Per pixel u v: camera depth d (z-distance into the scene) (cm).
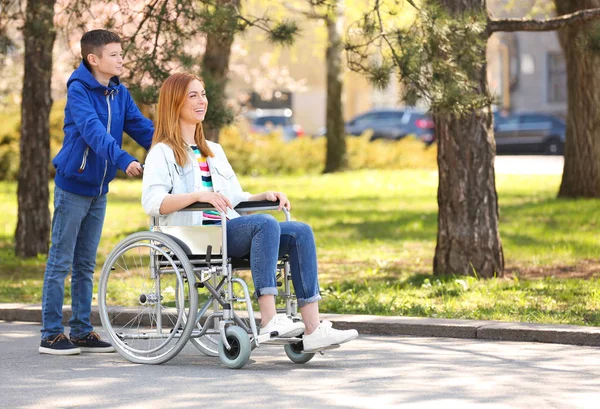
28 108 1587
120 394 672
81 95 818
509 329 907
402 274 1358
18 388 699
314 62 5262
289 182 3116
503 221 1950
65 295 1196
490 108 1248
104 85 836
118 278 1353
